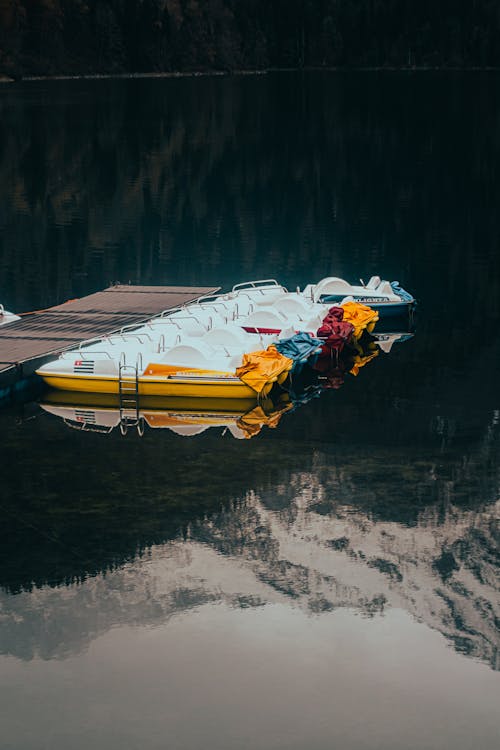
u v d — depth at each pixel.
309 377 21.36
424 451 16.86
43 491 15.29
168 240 35.28
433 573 12.78
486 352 23.05
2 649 11.34
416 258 32.53
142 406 19.28
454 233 36.34
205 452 16.91
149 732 10.10
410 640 11.45
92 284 29.02
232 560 13.12
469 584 12.52
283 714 10.34
